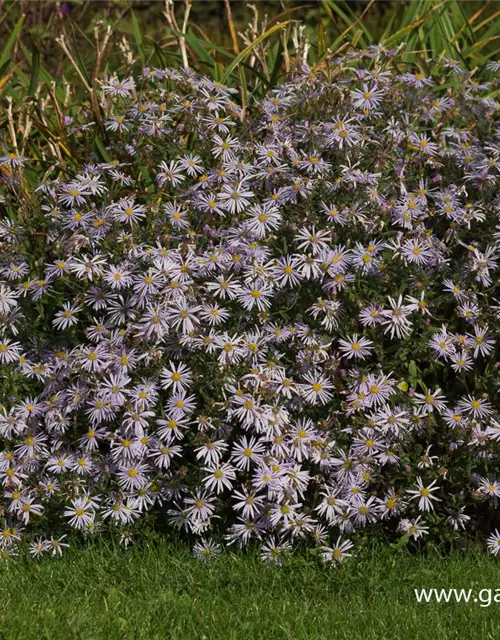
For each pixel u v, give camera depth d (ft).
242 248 5.14
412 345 5.20
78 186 5.40
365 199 5.23
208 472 5.16
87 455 5.25
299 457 5.08
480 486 5.17
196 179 5.52
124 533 5.24
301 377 5.19
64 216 5.38
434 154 5.49
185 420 5.09
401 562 5.16
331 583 5.02
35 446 5.29
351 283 5.21
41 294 5.27
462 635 4.57
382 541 5.31
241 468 5.15
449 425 5.16
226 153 5.45
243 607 4.77
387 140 5.43
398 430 5.11
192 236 5.20
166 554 5.17
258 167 5.37
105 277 5.09
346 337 5.20
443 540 5.25
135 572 5.05
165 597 4.83
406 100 5.65
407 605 4.81
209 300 5.13
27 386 5.37
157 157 5.59
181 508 5.29
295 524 5.09
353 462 5.14
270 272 5.11
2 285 5.38
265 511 5.15
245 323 5.19
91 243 5.23
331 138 5.32
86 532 5.24
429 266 5.25
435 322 5.38
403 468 5.26
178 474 5.20
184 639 4.54
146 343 5.09
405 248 5.15
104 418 5.13
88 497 5.23
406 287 5.22
